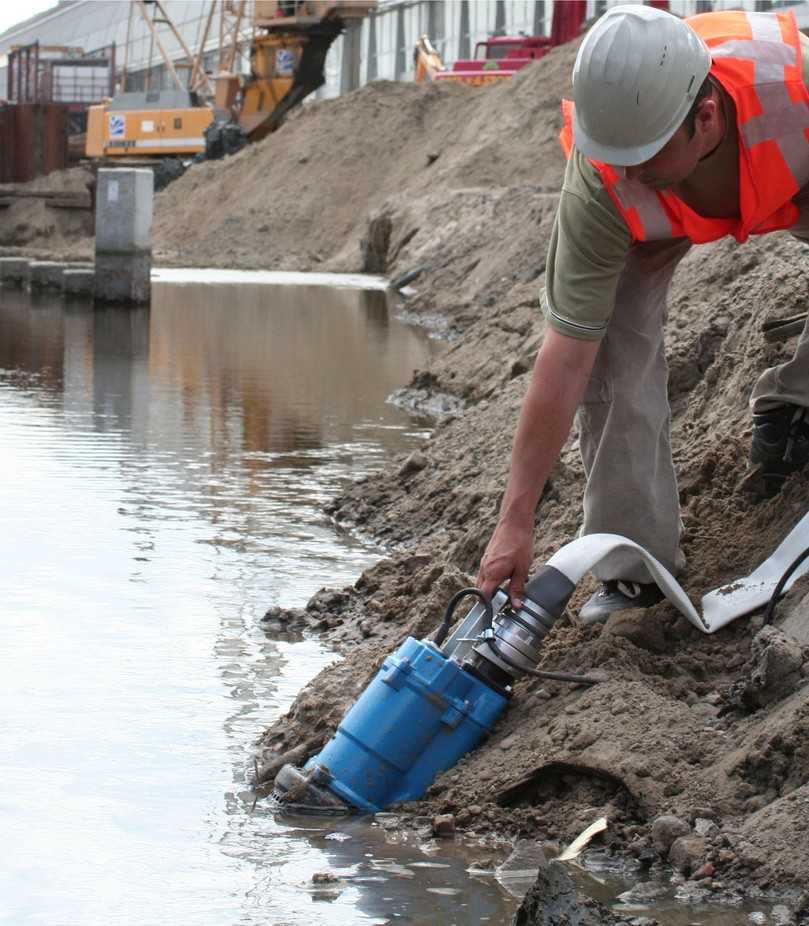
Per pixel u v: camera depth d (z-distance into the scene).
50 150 50.12
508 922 2.87
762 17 3.58
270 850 3.26
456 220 27.02
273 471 8.20
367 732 3.56
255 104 45.53
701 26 3.58
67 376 12.55
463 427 7.79
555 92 33.69
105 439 9.16
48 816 3.43
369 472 8.20
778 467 4.32
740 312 6.32
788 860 2.96
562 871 2.84
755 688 3.42
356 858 3.21
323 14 43.41
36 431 9.41
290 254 36.41
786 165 3.40
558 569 3.77
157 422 9.93
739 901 2.91
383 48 58.06
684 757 3.35
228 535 6.55
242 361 14.05
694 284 8.49
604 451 4.00
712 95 3.35
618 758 3.36
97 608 5.27
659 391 4.04
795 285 5.71
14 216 46.78
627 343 3.95
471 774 3.55
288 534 6.61
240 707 4.25
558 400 3.64
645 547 4.04
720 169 3.45
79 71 60.97
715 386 5.87
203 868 3.16
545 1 45.31
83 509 6.99
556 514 5.42
